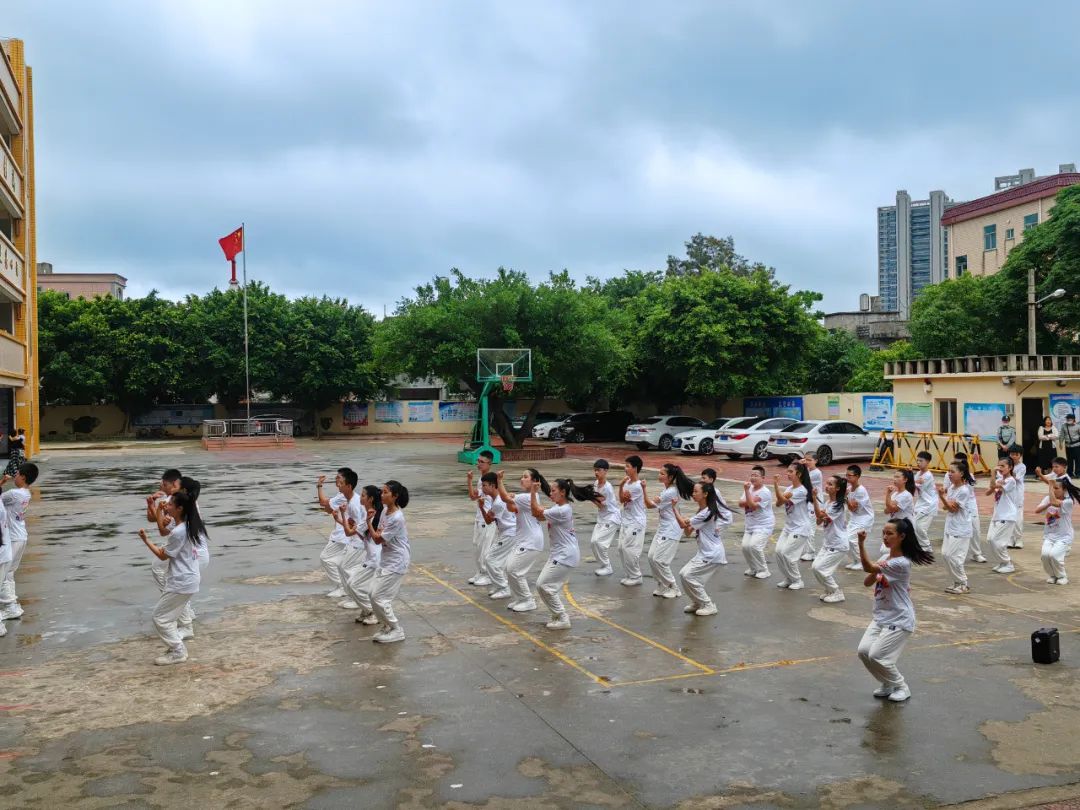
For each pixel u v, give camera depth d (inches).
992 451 925.8
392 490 321.1
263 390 1942.7
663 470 392.2
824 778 210.4
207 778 210.8
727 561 486.9
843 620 355.9
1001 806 197.2
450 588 416.2
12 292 1142.3
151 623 355.3
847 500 395.9
